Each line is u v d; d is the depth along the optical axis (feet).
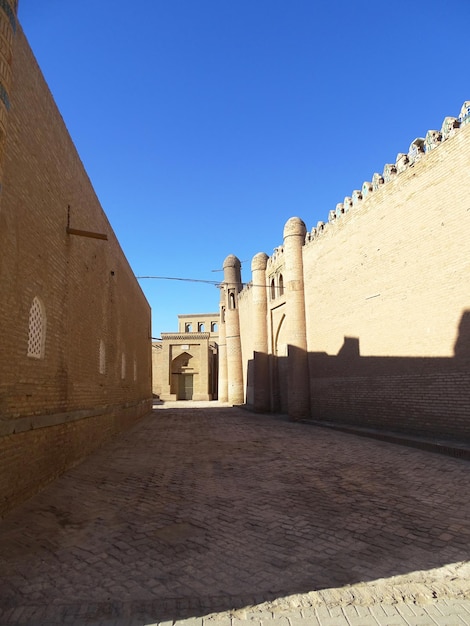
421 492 19.45
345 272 47.06
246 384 92.58
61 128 24.21
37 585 11.07
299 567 12.18
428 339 34.63
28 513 16.79
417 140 36.40
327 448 32.40
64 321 24.62
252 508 17.66
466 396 30.96
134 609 10.04
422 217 35.60
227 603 10.35
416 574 11.67
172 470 25.43
